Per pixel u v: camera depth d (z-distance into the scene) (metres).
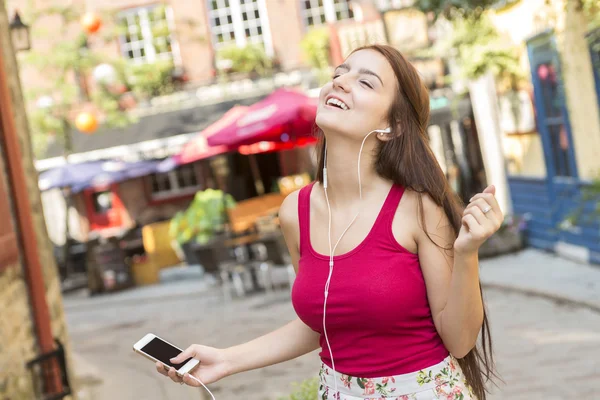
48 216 21.02
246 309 11.26
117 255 15.84
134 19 20.67
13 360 4.69
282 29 20.75
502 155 13.67
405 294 2.00
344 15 20.75
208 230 14.01
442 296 2.02
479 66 12.00
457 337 2.00
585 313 7.95
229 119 14.14
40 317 5.30
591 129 9.93
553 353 6.56
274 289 12.62
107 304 14.44
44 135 18.25
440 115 14.41
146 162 17.47
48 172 17.28
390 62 2.09
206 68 20.67
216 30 20.91
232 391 6.79
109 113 18.95
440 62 15.88
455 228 2.05
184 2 20.83
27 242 5.29
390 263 2.00
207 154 15.25
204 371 2.26
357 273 2.01
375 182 2.07
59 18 20.11
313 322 2.11
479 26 12.04
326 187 2.13
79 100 19.88
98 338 10.95
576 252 10.73
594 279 9.32
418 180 2.04
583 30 9.48
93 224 20.98
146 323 11.56
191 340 9.65
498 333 7.59
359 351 2.05
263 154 21.02
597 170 9.93
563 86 10.42
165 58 20.28
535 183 12.25
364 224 2.04
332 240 2.08
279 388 6.68
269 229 12.98
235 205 14.69
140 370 8.17
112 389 7.38
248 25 20.89
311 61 19.52
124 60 19.42
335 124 2.05
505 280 10.14
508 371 6.21
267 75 20.58
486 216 1.88
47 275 6.11
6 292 4.78
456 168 15.23
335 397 2.10
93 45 20.25
